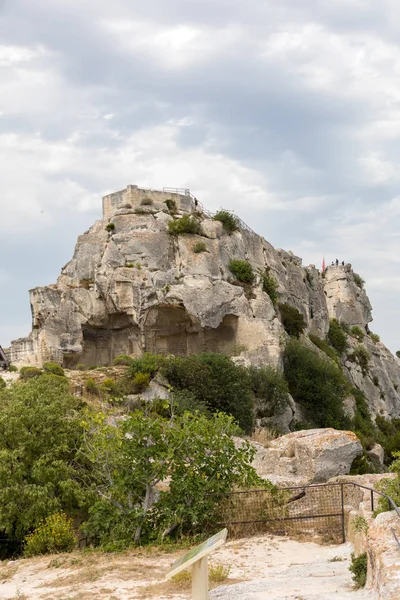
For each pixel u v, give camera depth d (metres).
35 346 56.50
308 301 81.81
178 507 19.14
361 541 13.21
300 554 16.64
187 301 57.25
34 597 13.90
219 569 14.41
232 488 20.45
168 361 49.38
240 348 57.59
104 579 14.77
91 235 63.38
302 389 57.56
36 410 25.27
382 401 84.50
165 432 20.34
